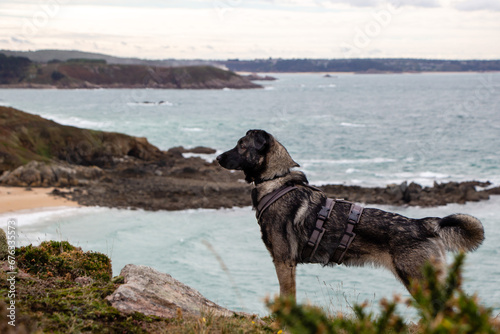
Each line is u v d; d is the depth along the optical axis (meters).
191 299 5.22
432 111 118.06
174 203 29.36
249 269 17.45
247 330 4.27
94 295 4.66
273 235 4.88
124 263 17.73
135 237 21.84
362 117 102.00
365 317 2.26
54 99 179.62
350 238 4.73
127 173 39.53
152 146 48.50
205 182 36.72
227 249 20.20
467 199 30.91
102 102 160.75
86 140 43.84
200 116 106.12
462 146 58.72
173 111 122.06
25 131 42.44
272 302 2.13
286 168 5.04
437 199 30.83
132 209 27.56
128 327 4.16
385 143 62.19
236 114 112.06
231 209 28.53
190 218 26.12
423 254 4.61
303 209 4.81
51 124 44.94
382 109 126.25
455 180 38.69
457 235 4.72
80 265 6.15
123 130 76.75
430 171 43.16
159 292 5.03
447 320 1.94
